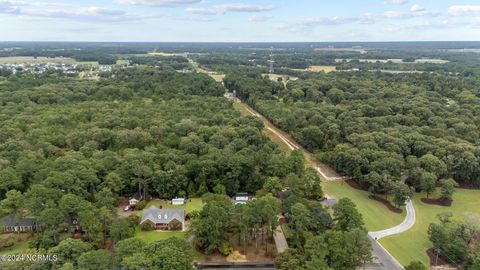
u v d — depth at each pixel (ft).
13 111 452.35
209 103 535.19
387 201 300.61
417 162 322.75
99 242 217.56
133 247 181.78
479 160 324.39
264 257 219.82
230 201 260.21
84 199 247.09
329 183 334.85
